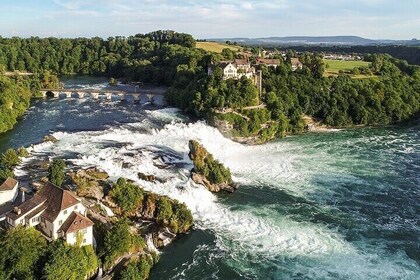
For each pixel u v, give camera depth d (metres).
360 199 105.38
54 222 67.31
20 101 190.75
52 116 179.62
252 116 162.62
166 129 151.75
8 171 99.19
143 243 76.62
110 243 70.44
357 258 79.44
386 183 116.00
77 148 126.88
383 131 179.50
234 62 196.62
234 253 80.00
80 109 197.62
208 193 101.88
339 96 192.38
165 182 101.94
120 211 86.94
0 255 62.31
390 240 86.19
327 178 118.56
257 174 120.00
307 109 184.88
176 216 86.88
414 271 75.69
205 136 151.38
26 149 123.44
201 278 72.56
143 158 117.06
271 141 159.38
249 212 95.62
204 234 86.06
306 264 77.19
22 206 70.94
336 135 170.12
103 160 114.25
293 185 112.69
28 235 65.38
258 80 186.00
